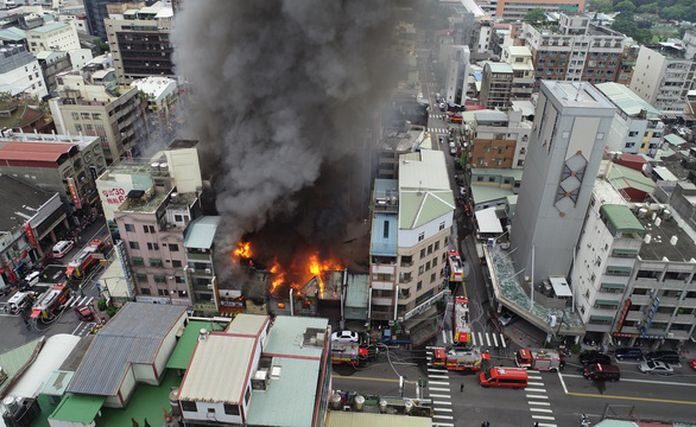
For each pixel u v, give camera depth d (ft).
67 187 224.94
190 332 111.55
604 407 148.66
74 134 260.62
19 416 95.50
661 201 201.46
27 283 195.21
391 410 119.65
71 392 94.63
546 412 147.13
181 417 90.22
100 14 529.04
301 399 93.09
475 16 487.20
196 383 89.61
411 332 174.60
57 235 225.35
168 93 322.14
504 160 253.44
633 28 544.21
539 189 166.91
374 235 165.17
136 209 165.89
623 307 157.69
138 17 392.68
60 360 116.57
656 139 271.08
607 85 308.81
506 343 171.12
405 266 161.48
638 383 156.46
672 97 352.49
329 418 115.14
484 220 224.53
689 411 147.64
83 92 263.49
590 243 162.30
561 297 170.71
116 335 103.60
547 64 382.63
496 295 177.68
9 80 324.60
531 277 177.58
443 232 168.76
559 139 153.89
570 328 163.94
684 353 166.50
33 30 399.24
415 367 161.38
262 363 100.01
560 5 619.26
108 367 97.96
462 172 282.97
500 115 258.37
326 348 107.86
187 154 173.27
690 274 149.28
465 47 369.30
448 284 195.42
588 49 378.53
